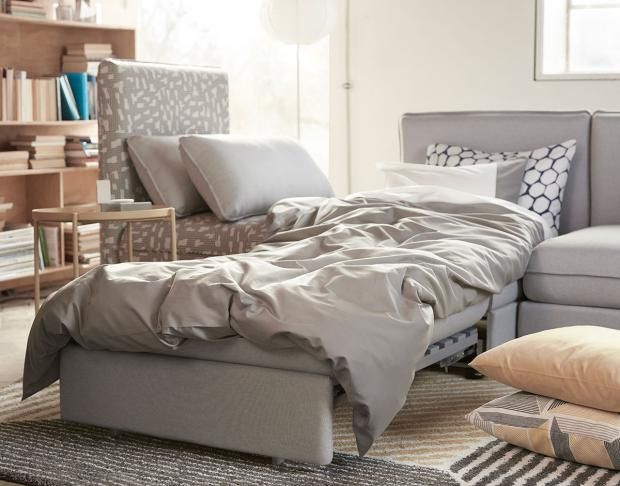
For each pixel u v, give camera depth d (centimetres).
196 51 726
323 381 254
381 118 645
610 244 372
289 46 697
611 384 260
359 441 255
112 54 596
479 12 605
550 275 377
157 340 268
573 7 589
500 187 447
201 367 271
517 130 471
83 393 290
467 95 615
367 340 251
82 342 284
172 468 264
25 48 559
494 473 258
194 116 507
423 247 333
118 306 272
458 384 352
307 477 256
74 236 396
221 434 269
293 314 252
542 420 271
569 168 456
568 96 584
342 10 647
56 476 258
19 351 410
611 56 585
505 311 371
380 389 252
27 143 542
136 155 455
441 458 272
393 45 635
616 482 251
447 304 294
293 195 466
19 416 317
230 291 263
